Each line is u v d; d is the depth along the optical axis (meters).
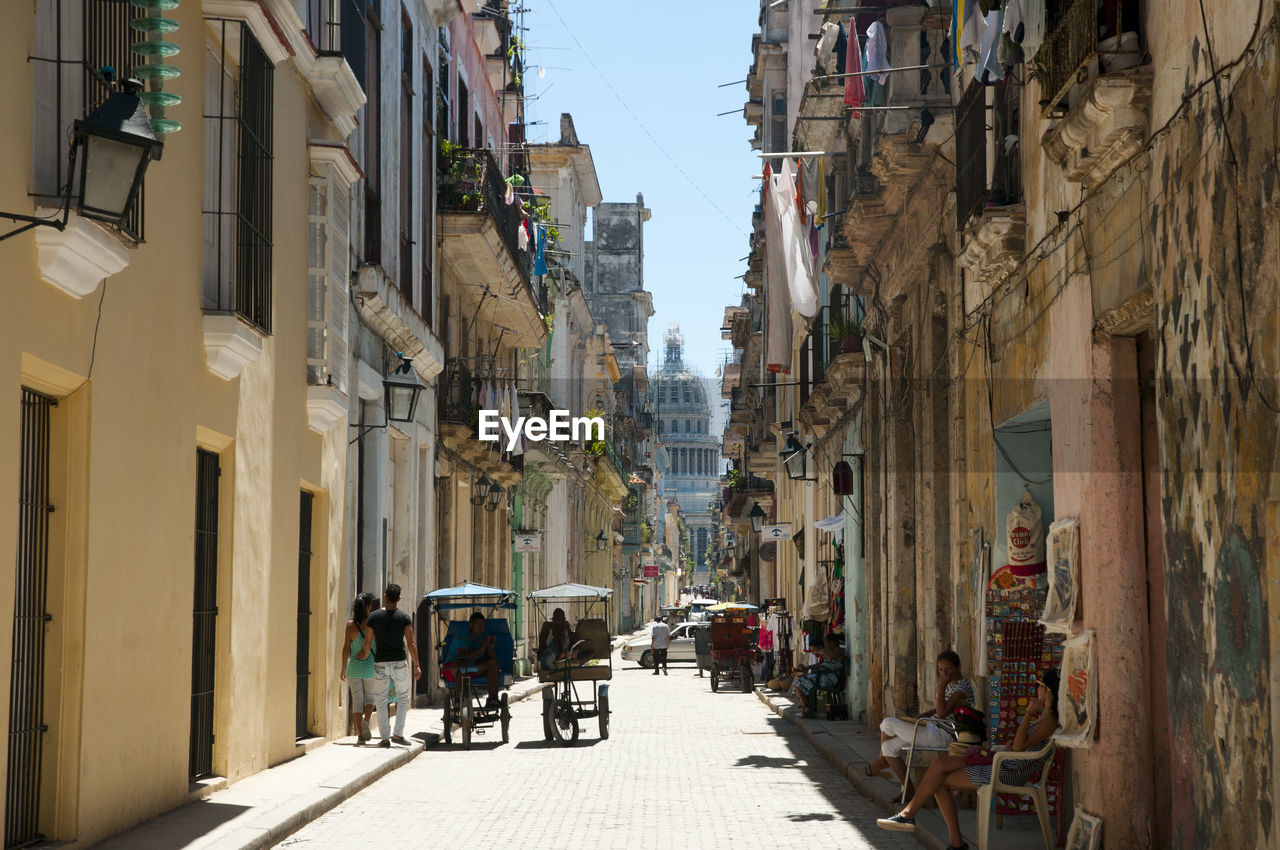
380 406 19.86
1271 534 6.16
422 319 22.09
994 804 10.77
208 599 12.00
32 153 7.82
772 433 40.41
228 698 12.23
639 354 76.00
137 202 9.44
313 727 16.38
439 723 20.23
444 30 25.59
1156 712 8.88
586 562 56.56
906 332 17.48
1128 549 9.01
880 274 18.19
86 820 8.74
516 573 36.03
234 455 12.34
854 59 15.10
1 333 7.49
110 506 9.15
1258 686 6.34
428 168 23.72
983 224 11.09
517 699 26.94
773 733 20.19
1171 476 7.54
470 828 10.74
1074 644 9.34
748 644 32.50
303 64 14.80
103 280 8.97
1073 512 9.61
